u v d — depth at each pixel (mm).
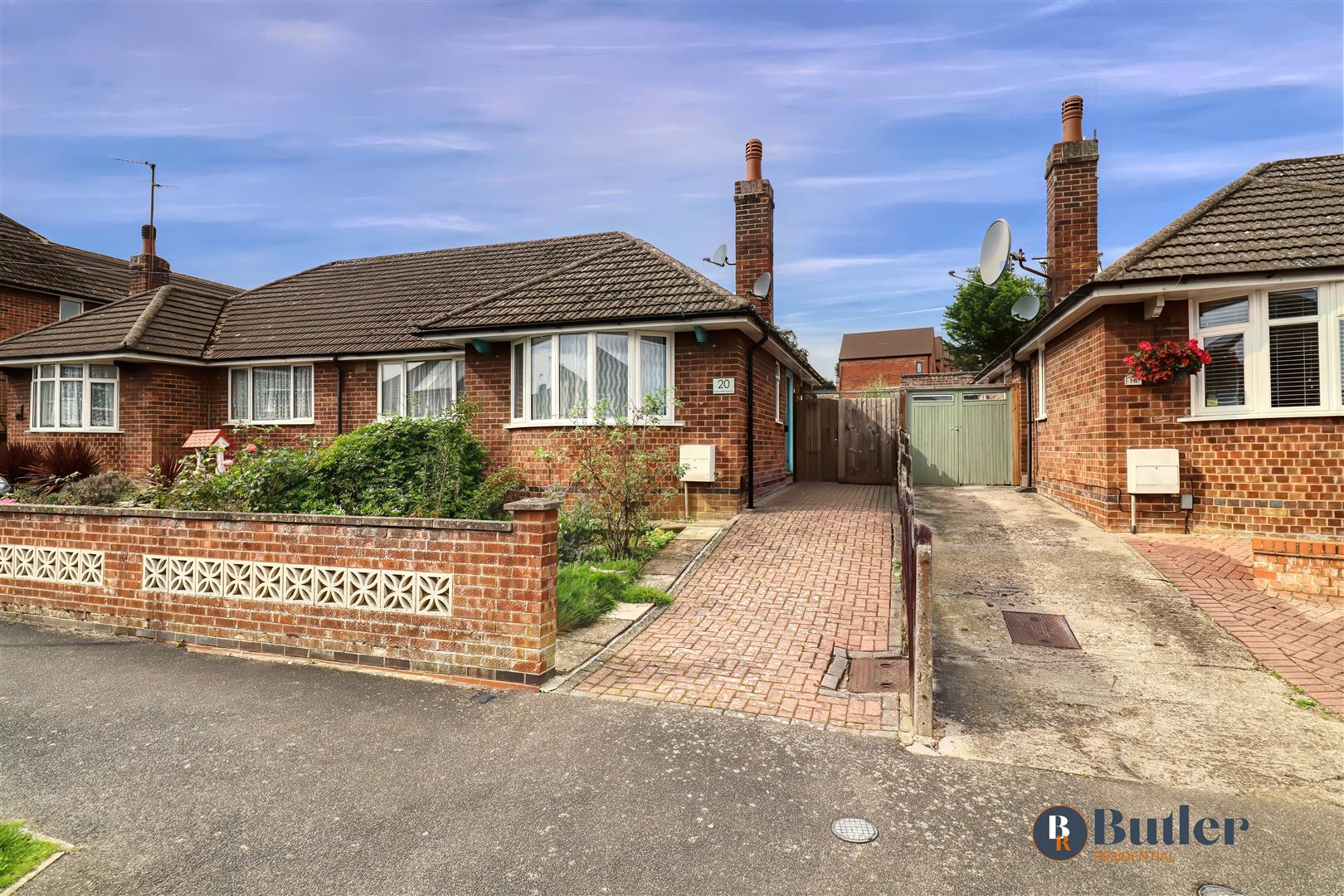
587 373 11398
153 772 3711
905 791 3516
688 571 7922
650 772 3699
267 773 3689
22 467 14250
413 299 17172
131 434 15781
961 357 39219
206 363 16172
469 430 11484
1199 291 8656
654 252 13195
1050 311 10797
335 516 5414
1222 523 8797
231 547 5758
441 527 5129
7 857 2932
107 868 2885
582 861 2914
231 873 2848
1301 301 8406
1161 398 9125
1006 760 3857
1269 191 9680
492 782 3584
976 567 7867
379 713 4465
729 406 11078
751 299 14750
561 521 8852
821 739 4102
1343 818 3295
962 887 2758
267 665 5395
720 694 4781
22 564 6660
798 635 5969
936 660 5434
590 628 6133
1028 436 14234
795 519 10414
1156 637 5789
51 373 16266
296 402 16156
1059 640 5809
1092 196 11914
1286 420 8461
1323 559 6496
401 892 2727
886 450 16188
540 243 18578
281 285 19578
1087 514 10203
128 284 24359
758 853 2975
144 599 6086
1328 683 4891
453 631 5090
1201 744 4051
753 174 15039
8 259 20828
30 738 4113
